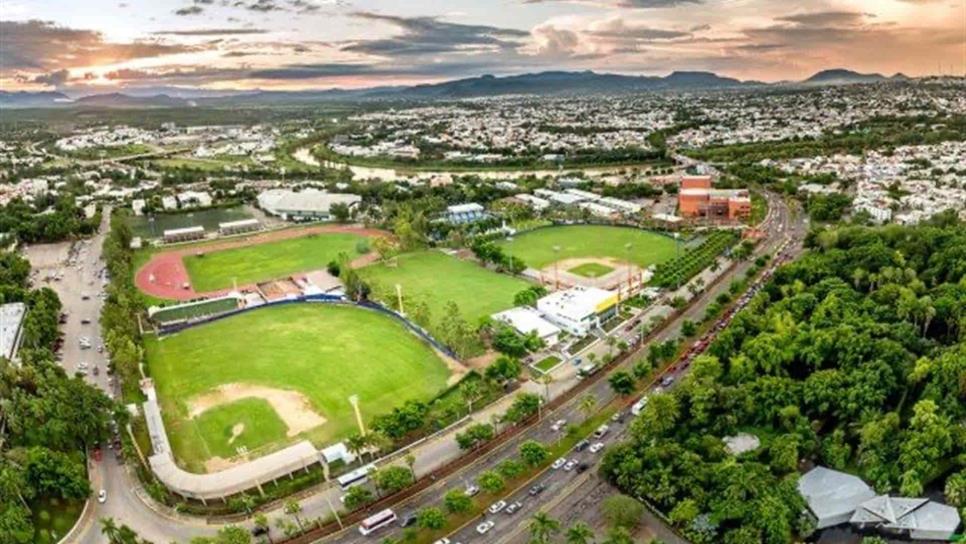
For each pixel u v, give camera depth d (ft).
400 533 494.18
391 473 524.52
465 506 489.26
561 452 580.71
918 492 490.08
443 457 585.22
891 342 628.69
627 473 517.14
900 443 525.34
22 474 530.27
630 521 471.62
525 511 511.40
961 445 516.32
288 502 498.69
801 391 597.11
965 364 570.46
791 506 471.62
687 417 593.42
